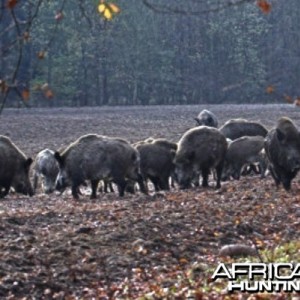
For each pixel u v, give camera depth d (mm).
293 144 58562
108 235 40219
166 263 36281
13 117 165125
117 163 64188
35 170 77750
